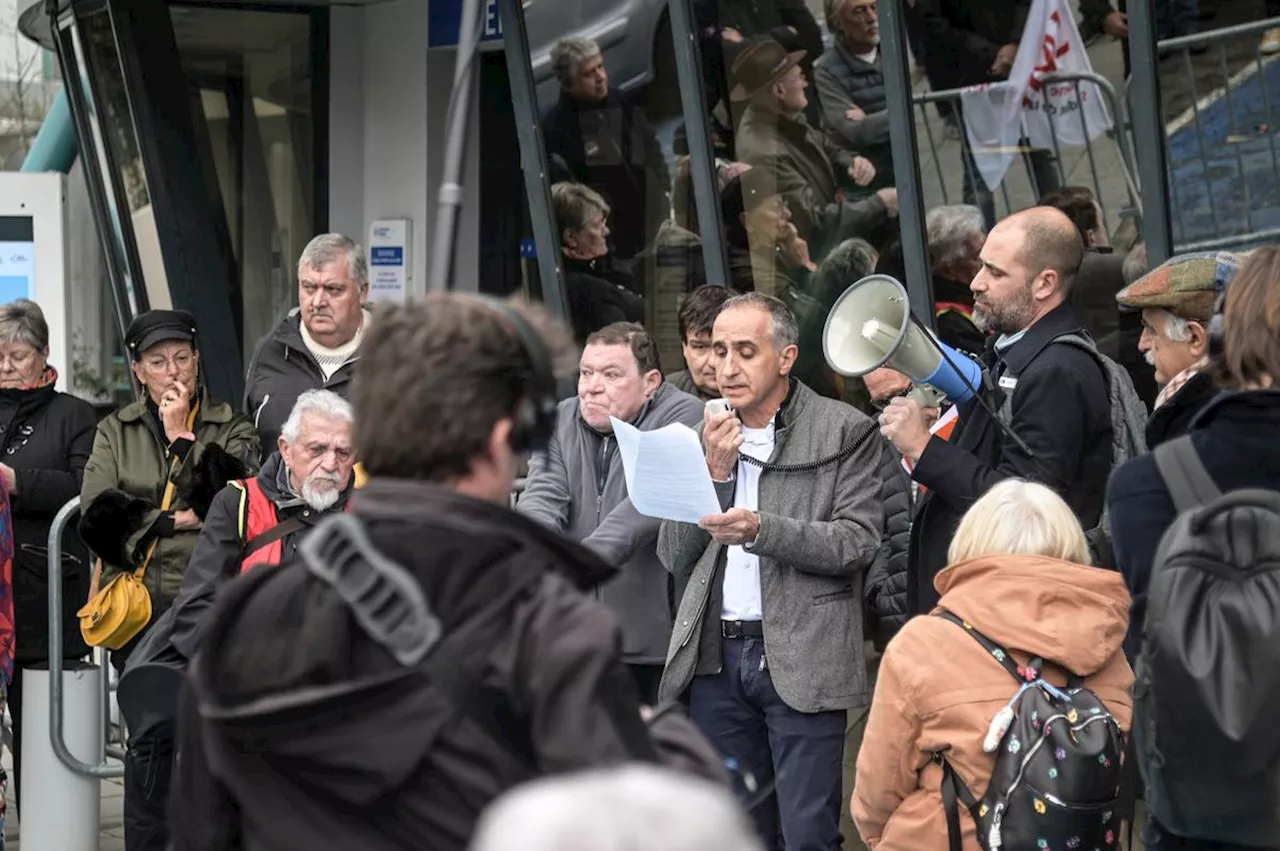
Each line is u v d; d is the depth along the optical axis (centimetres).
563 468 684
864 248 878
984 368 601
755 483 641
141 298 1345
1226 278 566
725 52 926
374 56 1287
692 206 961
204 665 271
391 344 277
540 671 253
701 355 756
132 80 1266
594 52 989
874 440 642
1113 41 765
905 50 834
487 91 1255
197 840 279
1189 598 383
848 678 629
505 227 1255
